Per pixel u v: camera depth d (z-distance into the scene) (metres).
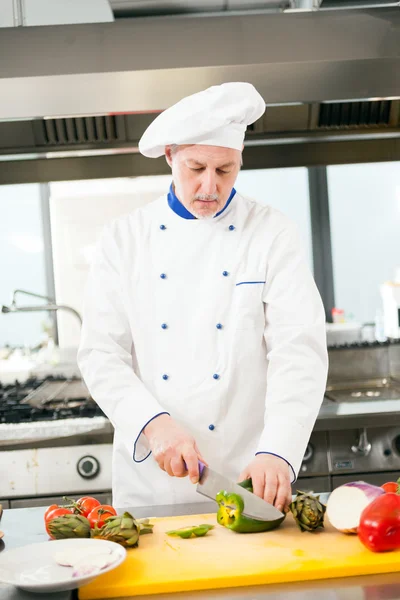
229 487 1.10
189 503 1.32
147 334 1.47
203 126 1.27
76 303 4.05
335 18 1.99
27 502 2.15
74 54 1.94
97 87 1.95
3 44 1.95
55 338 4.54
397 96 2.01
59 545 0.98
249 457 1.45
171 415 1.44
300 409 1.29
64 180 2.70
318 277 4.67
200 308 1.46
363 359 2.92
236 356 1.43
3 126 2.48
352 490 1.08
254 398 1.44
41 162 2.69
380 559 0.93
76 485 2.16
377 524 0.94
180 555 0.98
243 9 2.13
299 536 1.04
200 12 2.14
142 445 1.34
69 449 2.16
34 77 1.93
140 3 2.06
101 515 1.08
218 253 1.49
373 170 4.93
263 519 1.07
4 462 2.15
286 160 2.73
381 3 2.13
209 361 1.44
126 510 1.26
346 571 0.91
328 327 3.56
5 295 4.75
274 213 1.53
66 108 1.97
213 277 1.47
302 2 2.12
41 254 4.77
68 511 1.11
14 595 0.87
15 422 2.26
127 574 0.91
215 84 1.96
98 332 1.45
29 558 0.95
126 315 1.49
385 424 2.21
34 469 2.15
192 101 1.31
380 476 2.24
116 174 2.70
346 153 2.73
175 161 1.35
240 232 1.50
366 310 4.99
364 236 4.96
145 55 1.94
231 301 1.46
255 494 1.13
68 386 2.85
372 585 0.88
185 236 1.51
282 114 2.51
